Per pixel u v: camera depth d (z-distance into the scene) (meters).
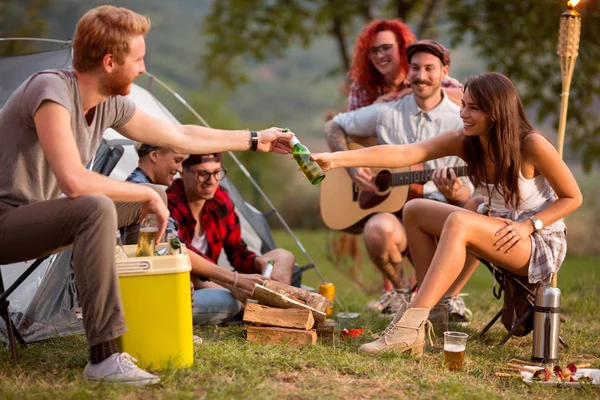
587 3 9.32
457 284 4.37
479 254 3.60
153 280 2.89
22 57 4.66
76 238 2.74
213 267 4.00
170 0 51.84
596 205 14.85
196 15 51.25
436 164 4.88
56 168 2.72
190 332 2.99
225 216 4.44
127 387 2.72
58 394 2.64
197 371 2.92
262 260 4.44
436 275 3.46
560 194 3.59
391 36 5.23
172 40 48.06
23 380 2.86
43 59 4.62
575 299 5.02
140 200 2.89
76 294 3.71
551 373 3.17
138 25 2.87
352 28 11.30
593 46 9.60
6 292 3.06
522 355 3.60
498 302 5.14
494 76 3.54
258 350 3.36
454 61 42.38
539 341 3.43
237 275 4.02
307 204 15.48
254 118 48.91
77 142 2.94
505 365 3.39
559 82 9.79
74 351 3.30
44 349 3.33
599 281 6.01
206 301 3.98
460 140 3.74
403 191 4.94
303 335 3.54
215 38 11.96
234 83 12.48
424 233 3.93
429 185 4.92
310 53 55.78
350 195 5.17
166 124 3.36
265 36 11.57
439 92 4.86
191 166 4.18
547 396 2.98
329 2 10.33
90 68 2.86
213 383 2.82
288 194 15.89
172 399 2.63
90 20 2.83
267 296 3.67
